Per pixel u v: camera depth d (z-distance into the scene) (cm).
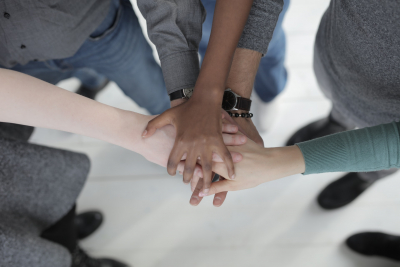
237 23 62
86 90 153
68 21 73
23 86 63
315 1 171
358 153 61
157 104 131
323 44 89
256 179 70
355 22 65
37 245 82
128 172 148
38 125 67
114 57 96
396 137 58
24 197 82
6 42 72
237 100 72
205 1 89
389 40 62
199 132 64
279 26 97
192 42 73
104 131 70
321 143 64
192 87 73
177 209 141
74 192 97
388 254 124
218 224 137
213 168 71
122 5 92
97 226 139
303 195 138
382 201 135
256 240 133
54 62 96
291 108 153
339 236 132
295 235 133
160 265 133
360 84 79
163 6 68
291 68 160
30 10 67
